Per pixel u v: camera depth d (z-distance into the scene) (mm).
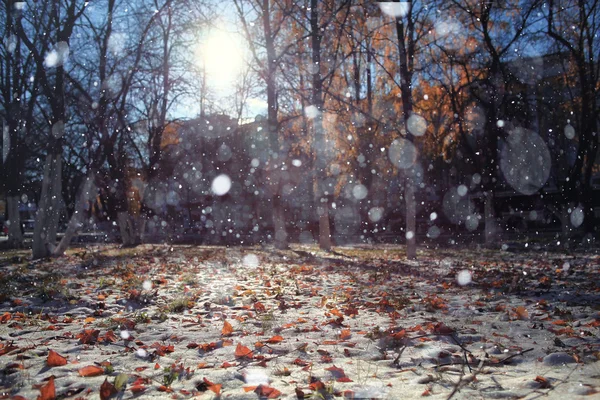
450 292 7895
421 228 35219
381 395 3014
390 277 10141
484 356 4020
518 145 22625
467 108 21984
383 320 5633
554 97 21906
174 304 6500
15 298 7395
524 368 3664
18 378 3523
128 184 25672
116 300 7152
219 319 5781
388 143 25281
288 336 4895
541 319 5539
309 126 24703
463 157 28031
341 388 3209
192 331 5160
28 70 20859
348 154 25594
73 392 3223
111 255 16750
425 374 3551
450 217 34875
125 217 23344
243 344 4539
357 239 30250
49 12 16141
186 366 3854
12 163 23578
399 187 35438
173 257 15875
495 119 19734
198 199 43719
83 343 4660
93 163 18812
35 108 24875
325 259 15453
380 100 25266
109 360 4027
